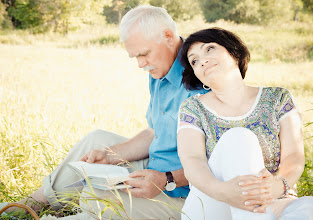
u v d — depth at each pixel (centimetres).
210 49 245
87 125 554
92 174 266
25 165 406
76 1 2175
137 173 262
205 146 245
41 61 1500
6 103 610
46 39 2036
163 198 269
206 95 253
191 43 248
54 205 304
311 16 2247
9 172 390
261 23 2233
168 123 283
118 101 857
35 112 570
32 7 2167
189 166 229
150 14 288
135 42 288
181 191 271
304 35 2031
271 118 242
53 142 448
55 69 1357
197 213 224
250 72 1467
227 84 243
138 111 764
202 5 2278
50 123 517
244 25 2230
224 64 242
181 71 281
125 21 290
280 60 1712
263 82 1337
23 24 2180
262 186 201
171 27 292
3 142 444
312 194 341
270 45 1878
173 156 283
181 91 277
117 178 260
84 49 1805
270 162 240
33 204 304
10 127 484
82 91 952
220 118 244
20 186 370
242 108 244
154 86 312
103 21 2220
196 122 245
